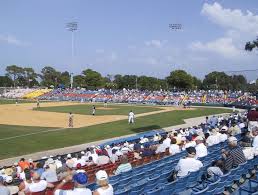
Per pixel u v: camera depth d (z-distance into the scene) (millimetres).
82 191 7668
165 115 58188
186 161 10977
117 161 17719
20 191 10211
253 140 14898
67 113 60188
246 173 12078
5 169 18500
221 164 12375
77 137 34812
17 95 117312
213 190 9102
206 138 18938
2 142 31734
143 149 19688
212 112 64250
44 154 26672
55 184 11773
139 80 175500
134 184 11258
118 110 68438
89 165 16875
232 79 106062
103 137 34844
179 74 145750
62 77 199250
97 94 105875
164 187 9367
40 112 61594
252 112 24297
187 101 88062
